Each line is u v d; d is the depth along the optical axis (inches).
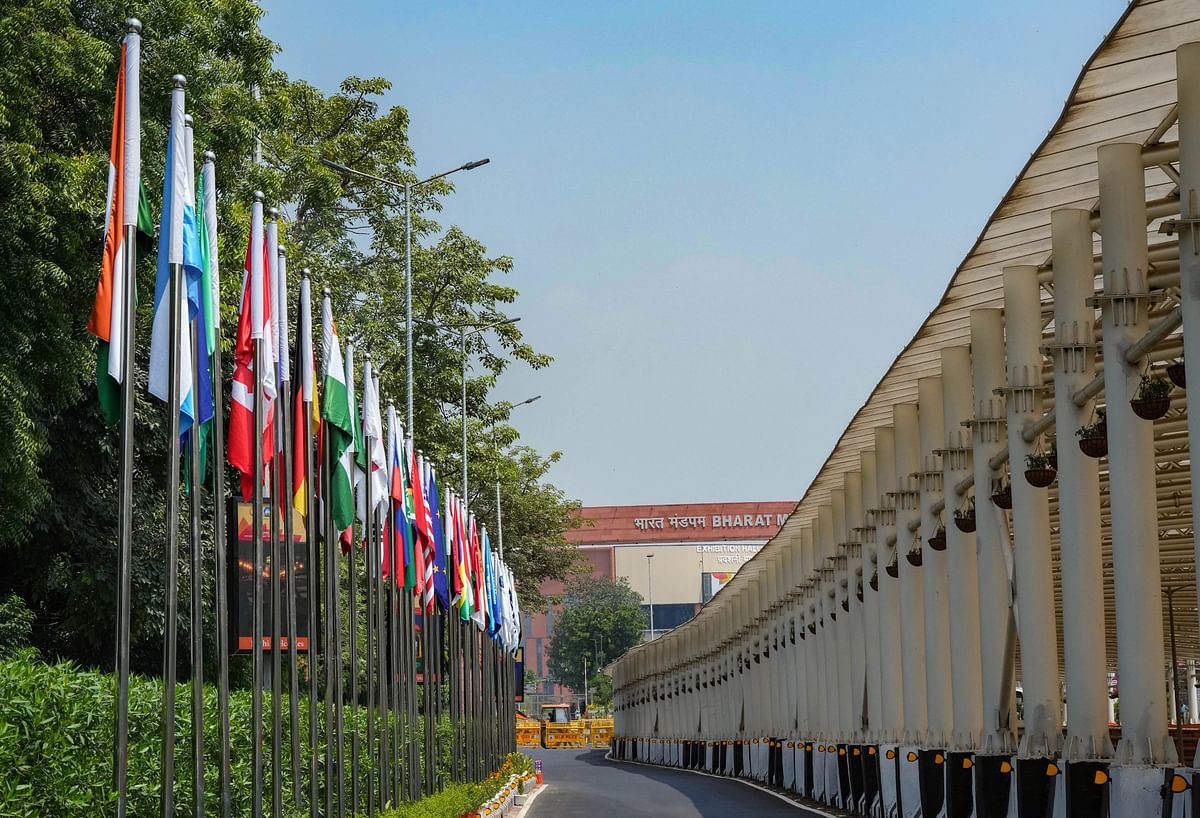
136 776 602.5
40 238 966.4
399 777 1046.4
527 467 3127.5
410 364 1571.1
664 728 3341.5
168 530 538.9
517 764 1846.7
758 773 2044.8
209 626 1375.5
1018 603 888.3
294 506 787.4
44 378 1064.8
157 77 1100.5
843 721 1478.8
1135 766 684.1
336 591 831.7
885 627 1269.7
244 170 1330.0
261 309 668.1
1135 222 716.7
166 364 556.4
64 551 1317.7
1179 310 650.8
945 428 1071.0
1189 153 628.4
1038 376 890.1
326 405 794.2
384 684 988.6
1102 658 788.6
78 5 1087.0
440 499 1330.0
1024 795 836.0
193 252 564.1
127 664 504.1
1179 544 1381.6
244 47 1249.4
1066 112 690.2
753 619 2235.5
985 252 878.4
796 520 1736.0
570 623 6560.0
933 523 1127.6
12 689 491.8
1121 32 614.5
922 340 1055.0
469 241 2367.1
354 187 2126.0
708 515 7539.4
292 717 721.6
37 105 1005.2
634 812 1350.9
